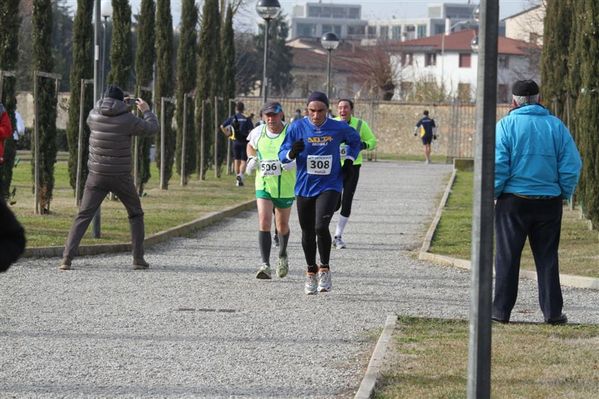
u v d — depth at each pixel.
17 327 15.26
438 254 24.31
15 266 21.22
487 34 9.29
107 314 16.42
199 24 57.59
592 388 11.65
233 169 57.28
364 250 25.98
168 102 43.31
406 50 158.25
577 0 28.94
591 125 27.72
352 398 11.51
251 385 12.07
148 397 11.47
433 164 74.75
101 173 21.19
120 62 35.81
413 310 17.28
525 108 15.95
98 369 12.73
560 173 15.85
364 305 17.75
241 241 27.45
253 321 16.08
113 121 21.09
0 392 11.54
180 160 48.47
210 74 51.12
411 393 11.37
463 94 113.25
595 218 28.16
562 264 22.25
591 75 27.58
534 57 111.44
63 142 76.81
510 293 15.95
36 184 29.89
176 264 22.55
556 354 13.47
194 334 14.98
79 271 21.05
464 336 14.69
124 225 28.30
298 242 27.33
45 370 12.65
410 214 36.06
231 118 47.50
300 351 13.96
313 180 18.44
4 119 22.88
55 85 30.03
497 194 15.98
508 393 11.36
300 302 17.97
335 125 18.45
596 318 16.72
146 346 14.11
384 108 92.62
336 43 53.69
